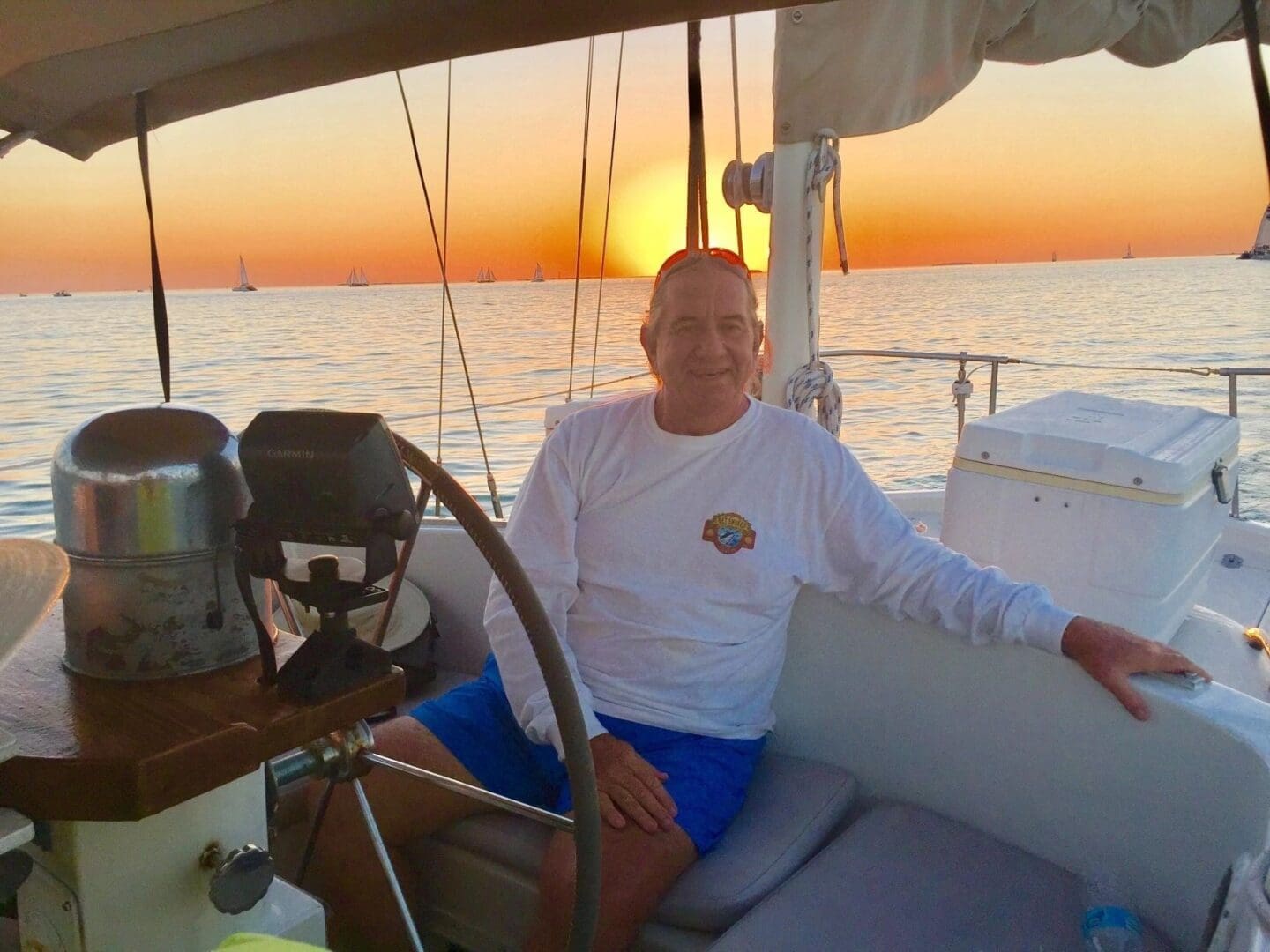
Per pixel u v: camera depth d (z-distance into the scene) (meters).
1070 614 1.50
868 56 2.07
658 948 1.39
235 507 0.95
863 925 1.31
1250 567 2.84
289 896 1.07
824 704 1.77
